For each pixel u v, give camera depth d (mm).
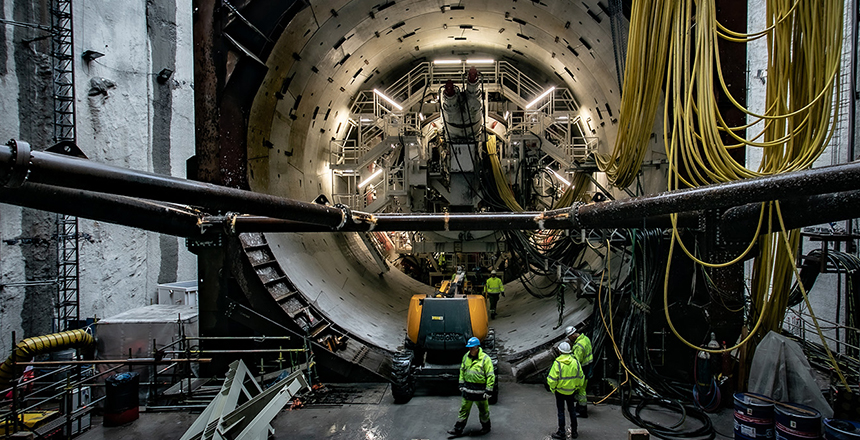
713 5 4742
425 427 6195
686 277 7086
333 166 13359
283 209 4289
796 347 5449
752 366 5672
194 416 6613
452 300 7703
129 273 10852
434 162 13609
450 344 7508
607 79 10578
